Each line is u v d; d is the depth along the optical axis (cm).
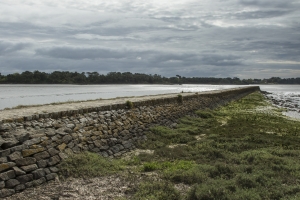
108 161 1162
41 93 5594
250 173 1016
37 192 827
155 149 1430
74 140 1134
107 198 800
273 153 1341
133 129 1606
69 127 1166
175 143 1589
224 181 924
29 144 927
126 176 995
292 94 9500
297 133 1953
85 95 5147
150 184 896
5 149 850
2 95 4694
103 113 1478
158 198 800
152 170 1088
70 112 1260
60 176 943
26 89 7631
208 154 1301
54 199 786
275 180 933
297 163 1152
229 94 5250
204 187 854
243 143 1524
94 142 1241
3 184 786
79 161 1045
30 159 896
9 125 952
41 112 1173
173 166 1105
